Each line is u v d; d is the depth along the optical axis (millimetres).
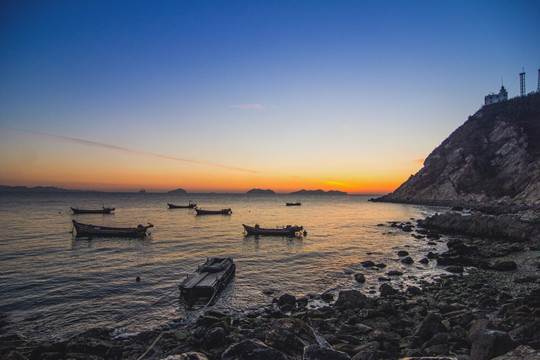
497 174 103938
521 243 39844
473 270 28422
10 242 41750
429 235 49594
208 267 24578
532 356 7766
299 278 26641
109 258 33250
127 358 13055
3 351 12836
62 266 29594
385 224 66875
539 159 93500
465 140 126312
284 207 144250
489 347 10312
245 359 8820
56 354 12461
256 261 32938
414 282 25266
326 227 63812
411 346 13391
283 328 10570
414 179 145250
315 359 8445
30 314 18750
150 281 25266
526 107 117750
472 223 49438
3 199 187750
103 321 17875
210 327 15539
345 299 19625
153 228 60219
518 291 21516
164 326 16984
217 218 83625
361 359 11383
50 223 63500
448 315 16875
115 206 137000
